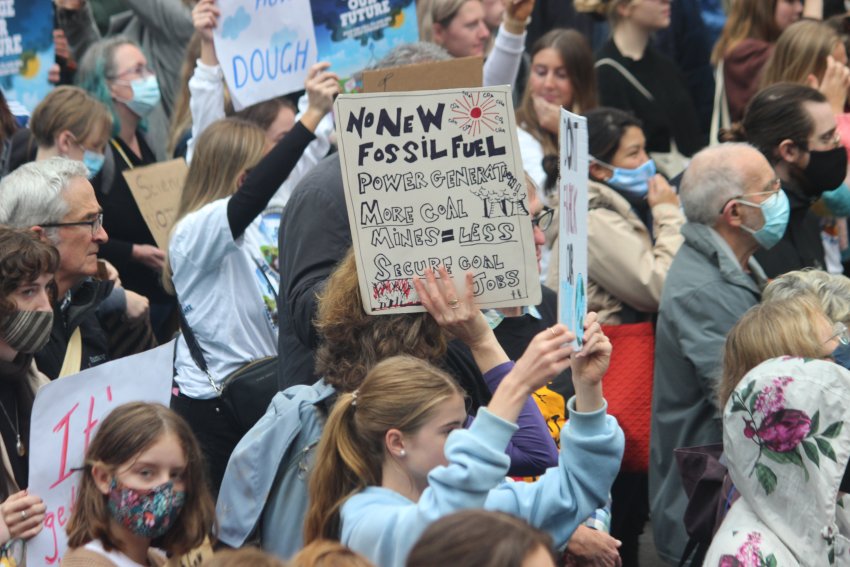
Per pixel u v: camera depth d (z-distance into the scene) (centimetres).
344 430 786
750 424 814
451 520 520
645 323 1301
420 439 764
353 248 869
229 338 1189
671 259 1340
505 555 504
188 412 1185
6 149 1486
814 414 797
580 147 806
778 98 1356
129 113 1614
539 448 879
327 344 873
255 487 865
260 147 1259
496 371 845
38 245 898
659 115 1798
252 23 1359
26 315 892
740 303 1177
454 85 938
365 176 838
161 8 1859
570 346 771
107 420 817
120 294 1169
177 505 818
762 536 807
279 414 879
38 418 863
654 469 1217
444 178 844
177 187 1453
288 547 855
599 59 1817
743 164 1207
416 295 851
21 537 844
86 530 813
